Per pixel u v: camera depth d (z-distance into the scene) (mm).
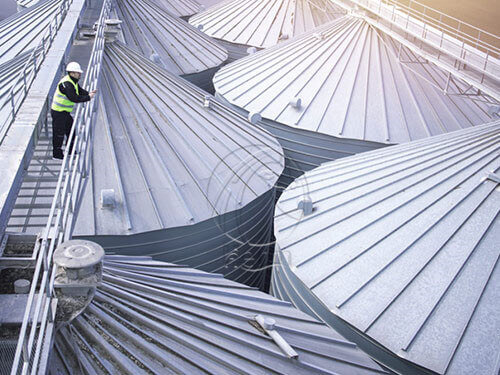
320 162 27047
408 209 17469
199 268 19656
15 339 9141
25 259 10461
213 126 22688
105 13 24531
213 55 37188
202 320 12164
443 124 27344
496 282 14898
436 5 61781
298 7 44406
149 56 33250
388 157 21047
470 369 13461
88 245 10328
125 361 10156
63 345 10109
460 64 28078
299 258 17359
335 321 15453
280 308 15141
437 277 15289
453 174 18219
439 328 14305
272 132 27562
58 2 33500
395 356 14234
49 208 13859
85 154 13398
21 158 12320
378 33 31359
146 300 11805
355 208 18453
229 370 11000
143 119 20797
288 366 11969
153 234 17750
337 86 28406
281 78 29844
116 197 18000
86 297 10328
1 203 10883
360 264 16375
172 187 18953
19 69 22844
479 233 16016
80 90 14203
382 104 27375
